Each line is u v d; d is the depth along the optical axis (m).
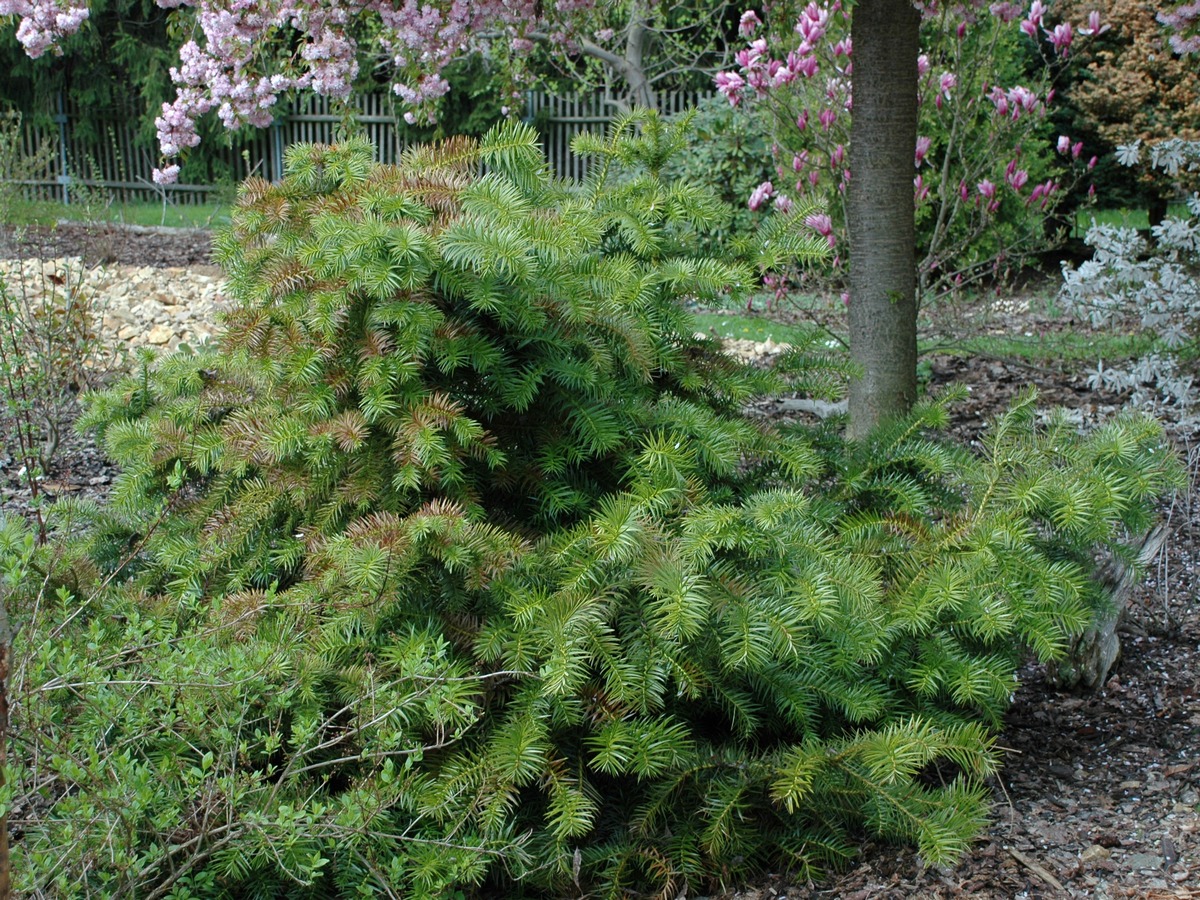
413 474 2.42
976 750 2.27
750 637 2.28
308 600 2.39
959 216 8.59
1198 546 4.22
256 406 2.77
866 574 2.48
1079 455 2.86
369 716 2.21
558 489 2.67
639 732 2.25
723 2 11.03
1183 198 10.31
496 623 2.36
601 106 14.45
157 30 16.53
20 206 8.24
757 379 3.16
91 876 2.01
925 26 6.53
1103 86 11.48
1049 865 2.36
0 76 16.70
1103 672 3.27
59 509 3.19
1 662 1.39
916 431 3.23
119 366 6.34
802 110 5.88
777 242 3.20
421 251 2.36
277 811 2.08
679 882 2.38
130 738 2.01
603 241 3.05
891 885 2.33
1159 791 2.68
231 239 2.75
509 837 2.21
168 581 2.96
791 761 2.33
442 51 4.70
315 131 15.70
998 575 2.59
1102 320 5.73
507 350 2.64
